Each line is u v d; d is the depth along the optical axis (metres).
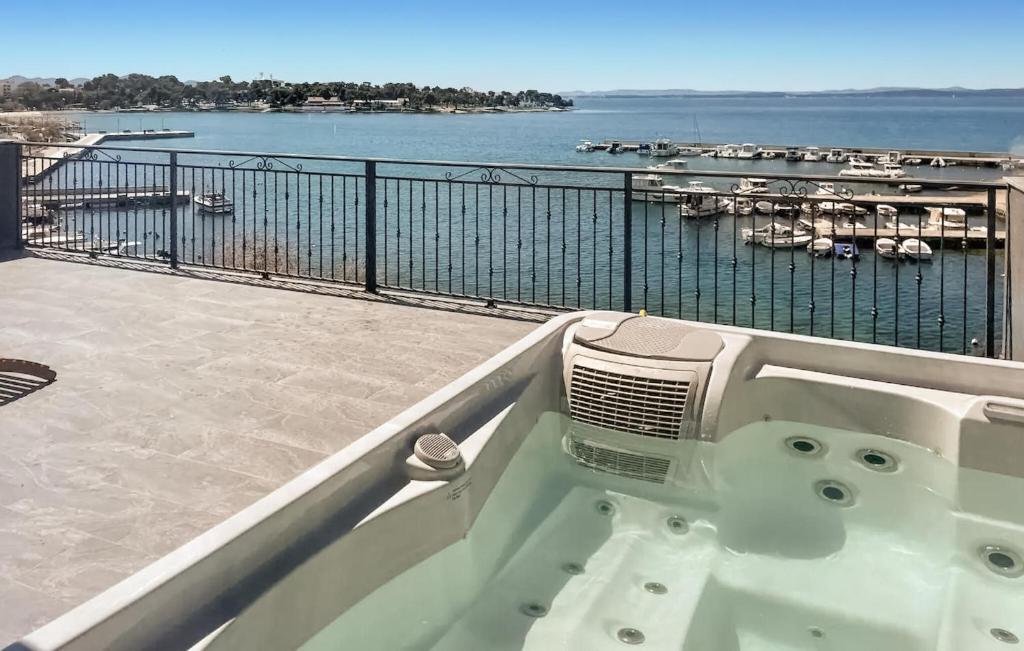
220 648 1.32
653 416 2.76
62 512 2.18
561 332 3.04
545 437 2.86
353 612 1.73
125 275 5.21
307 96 121.50
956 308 12.55
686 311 12.12
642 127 99.44
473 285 12.73
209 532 1.49
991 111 174.88
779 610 2.07
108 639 1.19
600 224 18.39
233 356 3.60
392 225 18.25
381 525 1.80
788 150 57.62
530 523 2.46
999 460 2.52
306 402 3.06
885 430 2.78
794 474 2.75
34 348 3.64
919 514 2.52
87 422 2.81
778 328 11.67
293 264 11.82
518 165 4.45
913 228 16.31
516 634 1.95
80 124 70.00
